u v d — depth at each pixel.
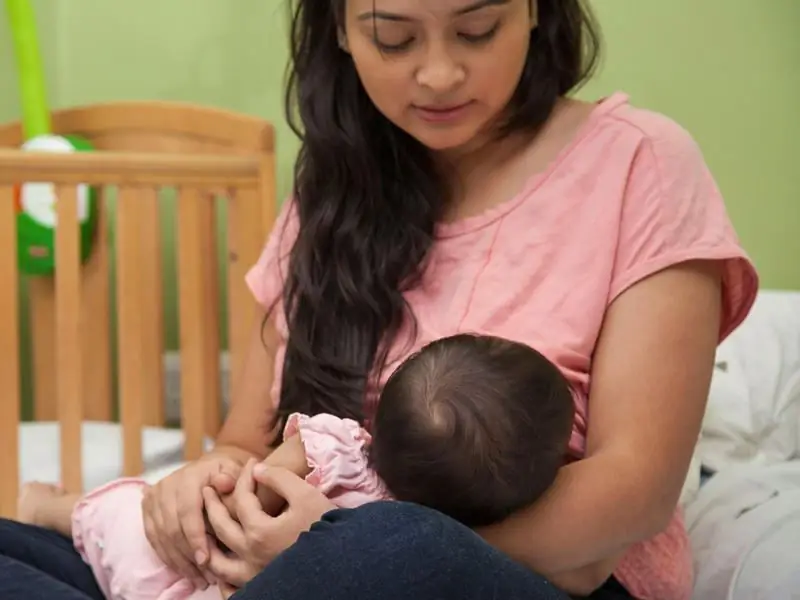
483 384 0.85
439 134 1.00
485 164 1.08
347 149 1.11
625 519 0.85
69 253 1.46
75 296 1.47
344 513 0.79
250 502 0.91
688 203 0.96
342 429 0.93
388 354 1.05
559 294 0.98
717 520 1.28
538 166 1.04
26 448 1.64
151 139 1.85
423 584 0.73
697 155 1.00
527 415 0.85
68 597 0.91
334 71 1.12
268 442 1.18
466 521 0.86
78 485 1.50
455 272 1.05
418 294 1.07
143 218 1.70
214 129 1.78
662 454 0.88
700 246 0.94
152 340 1.73
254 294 1.22
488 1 0.92
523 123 1.05
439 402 0.85
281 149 1.94
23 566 0.96
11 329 1.42
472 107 0.98
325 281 1.10
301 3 1.13
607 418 0.91
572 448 0.95
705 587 1.22
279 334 1.19
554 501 0.85
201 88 1.96
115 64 1.98
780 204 1.81
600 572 0.92
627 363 0.92
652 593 0.99
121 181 1.48
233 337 1.61
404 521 0.76
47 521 1.17
